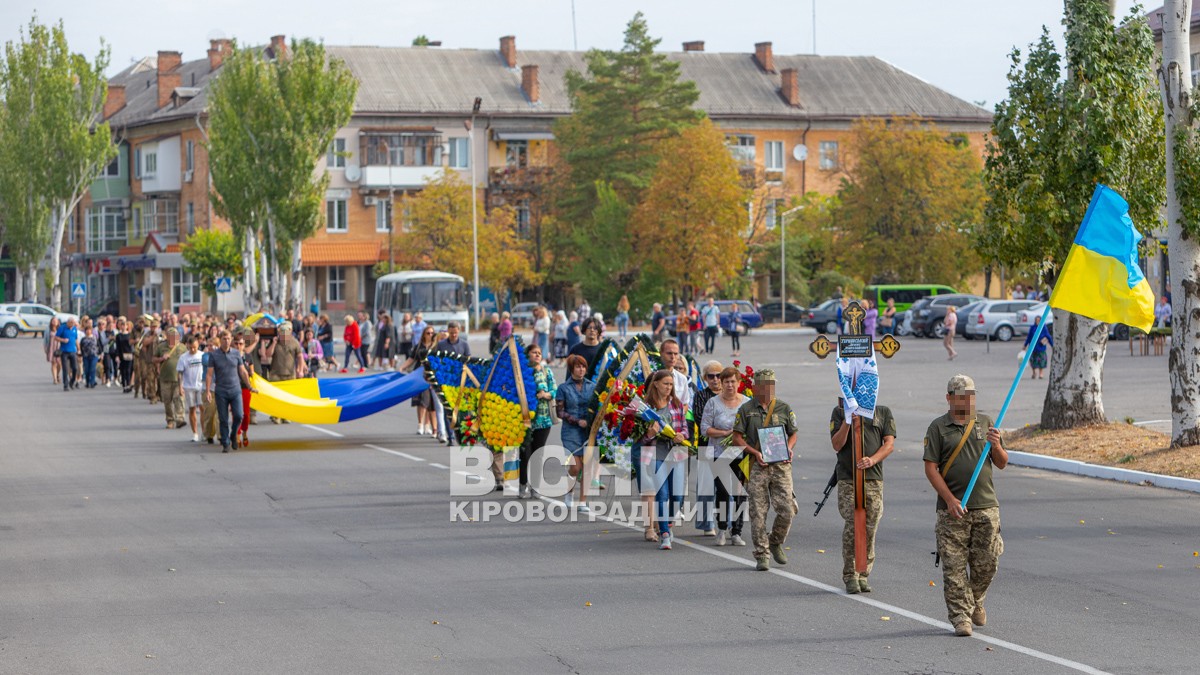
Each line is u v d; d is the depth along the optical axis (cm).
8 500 2220
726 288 10381
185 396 3172
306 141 8475
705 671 1148
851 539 1463
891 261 9575
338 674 1145
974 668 1152
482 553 1720
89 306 12525
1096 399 2788
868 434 1464
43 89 10462
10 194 10538
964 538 1277
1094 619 1333
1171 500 2127
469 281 10075
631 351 1959
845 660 1181
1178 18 2477
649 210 9512
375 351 6250
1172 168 2467
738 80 12706
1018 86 2806
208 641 1262
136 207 12206
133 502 2189
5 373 5975
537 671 1152
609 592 1479
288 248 8575
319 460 2770
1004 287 11000
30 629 1311
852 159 11306
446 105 11531
